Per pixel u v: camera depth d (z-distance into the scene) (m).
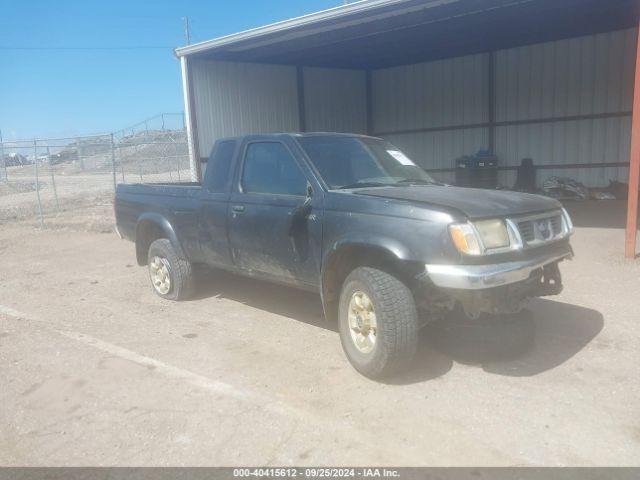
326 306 4.94
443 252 4.02
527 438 3.59
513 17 12.65
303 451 3.51
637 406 3.96
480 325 4.79
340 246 4.59
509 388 4.28
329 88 18.97
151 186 7.05
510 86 17.44
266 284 7.61
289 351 5.16
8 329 6.03
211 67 15.16
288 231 5.09
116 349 5.32
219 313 6.39
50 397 4.34
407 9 11.02
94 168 31.67
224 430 3.78
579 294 6.63
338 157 5.33
